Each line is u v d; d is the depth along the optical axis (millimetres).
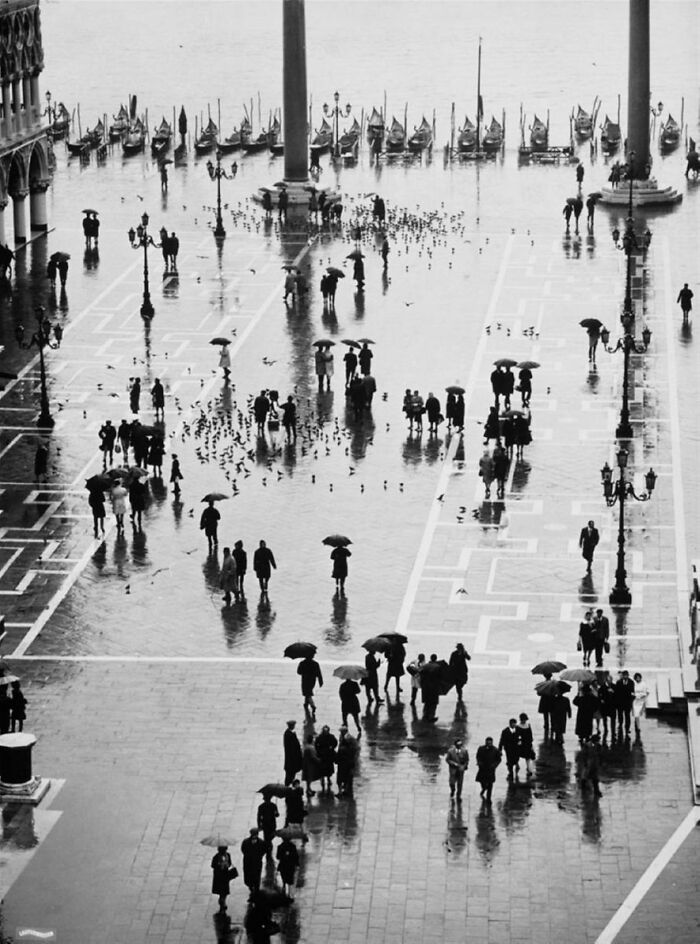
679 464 132500
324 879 86625
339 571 113812
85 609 112688
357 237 186000
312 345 157500
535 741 97875
